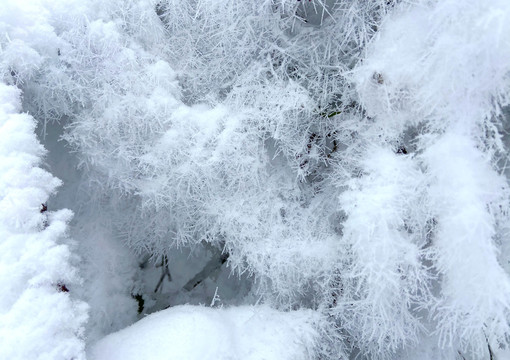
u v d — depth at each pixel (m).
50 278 1.17
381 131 1.48
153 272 2.01
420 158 1.42
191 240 1.89
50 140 1.64
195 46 1.70
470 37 1.15
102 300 1.71
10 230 1.18
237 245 1.70
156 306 1.97
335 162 1.67
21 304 1.11
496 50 1.14
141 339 1.29
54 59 1.46
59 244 1.35
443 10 1.17
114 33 1.51
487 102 1.26
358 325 1.62
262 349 1.40
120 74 1.53
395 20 1.36
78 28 1.48
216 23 1.62
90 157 1.60
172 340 1.26
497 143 1.26
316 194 1.76
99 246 1.76
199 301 2.04
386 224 1.37
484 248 1.23
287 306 1.68
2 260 1.14
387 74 1.33
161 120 1.57
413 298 1.51
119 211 1.78
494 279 1.23
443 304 1.46
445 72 1.22
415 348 1.62
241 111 1.62
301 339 1.49
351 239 1.47
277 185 1.71
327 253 1.62
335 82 1.60
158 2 1.63
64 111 1.55
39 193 1.24
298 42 1.63
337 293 1.65
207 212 1.67
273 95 1.62
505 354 1.43
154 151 1.58
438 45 1.19
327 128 1.65
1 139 1.24
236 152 1.60
